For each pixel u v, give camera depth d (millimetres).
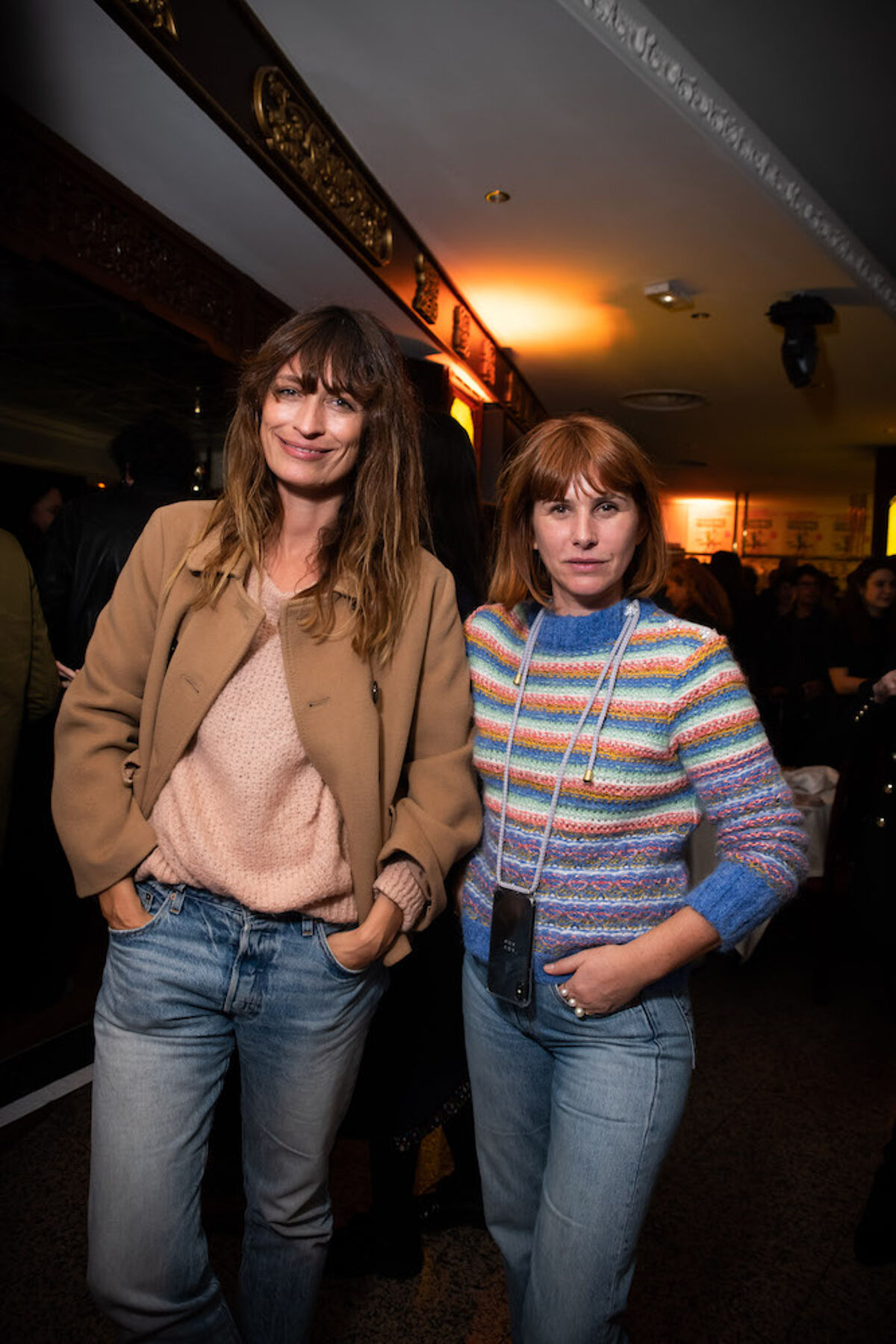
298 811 1143
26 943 2650
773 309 5504
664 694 1051
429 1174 1916
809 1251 1750
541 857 1097
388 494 1174
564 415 1142
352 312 1158
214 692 1118
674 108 3453
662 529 1143
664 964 1018
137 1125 1090
